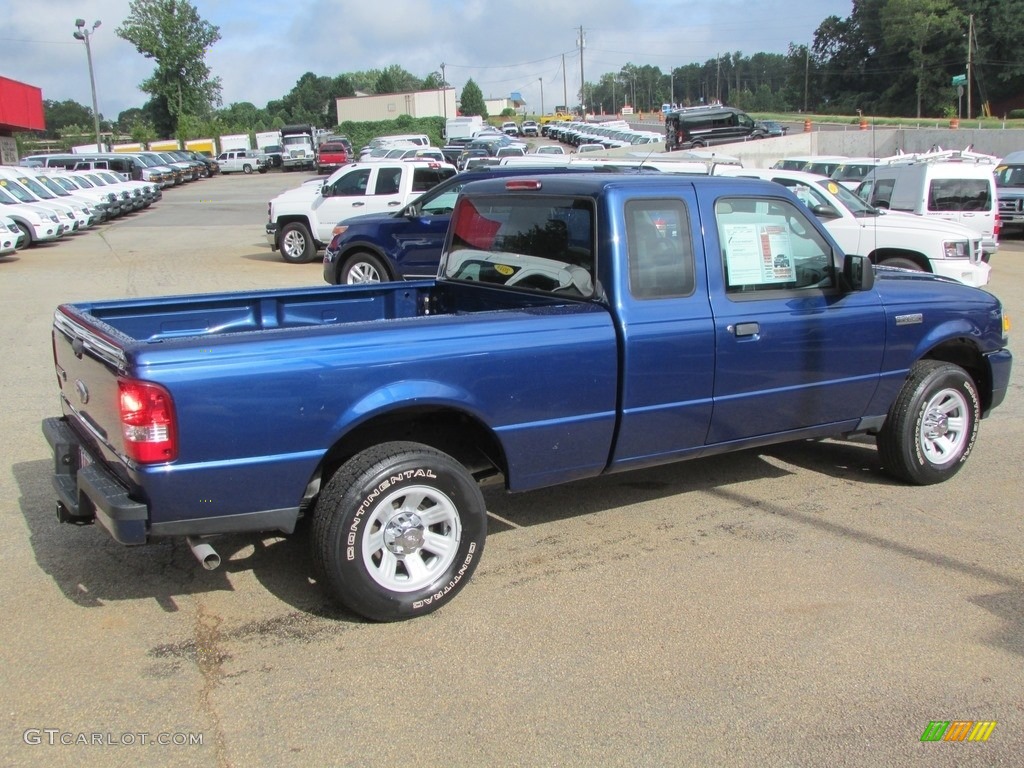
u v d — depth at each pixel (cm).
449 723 321
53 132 12306
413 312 564
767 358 482
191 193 4303
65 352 434
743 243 477
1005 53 8438
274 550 466
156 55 7988
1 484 558
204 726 318
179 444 343
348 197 1652
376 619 389
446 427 435
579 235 454
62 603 408
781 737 315
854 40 9856
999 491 561
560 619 397
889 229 1157
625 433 448
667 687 344
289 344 361
